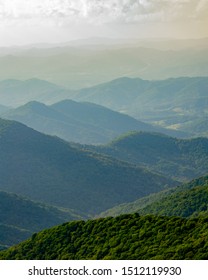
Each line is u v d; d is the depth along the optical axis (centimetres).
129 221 12788
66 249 12975
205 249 9912
